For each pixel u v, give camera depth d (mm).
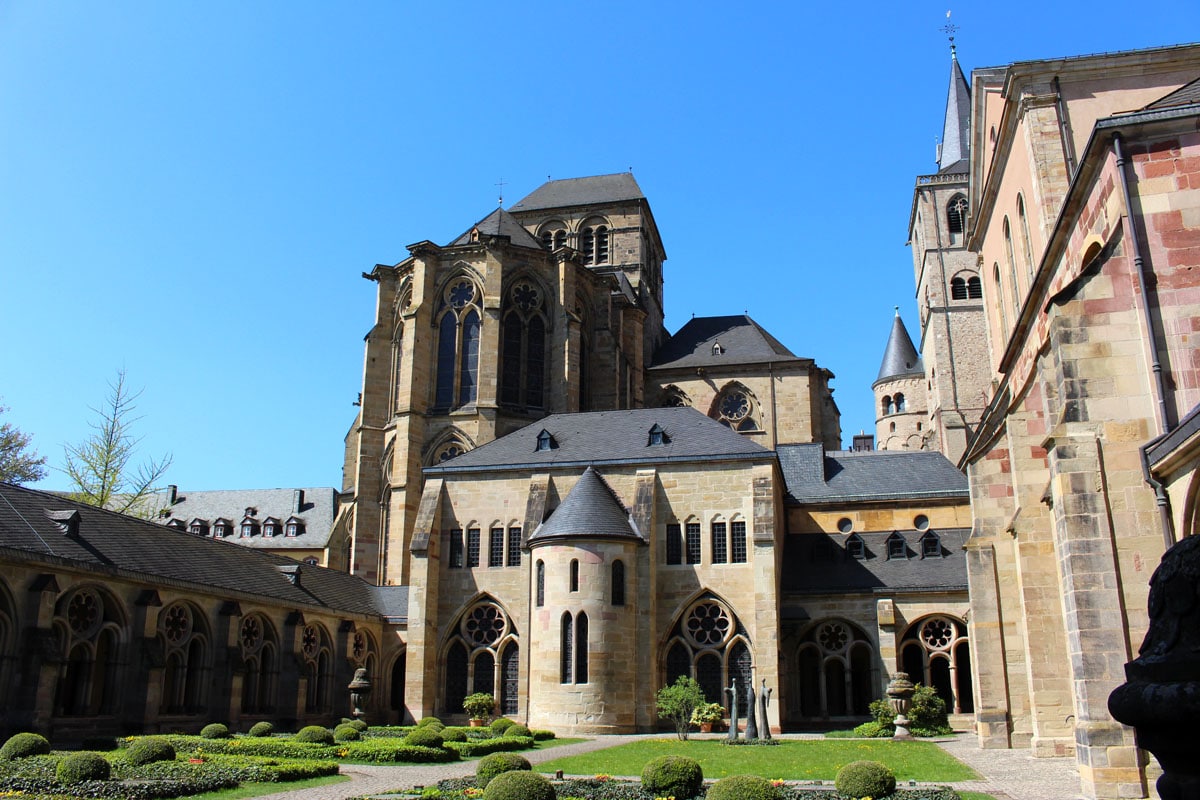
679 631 48688
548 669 46344
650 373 77750
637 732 45875
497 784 19453
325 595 51500
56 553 34000
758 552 47656
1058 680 28391
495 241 63812
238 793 22844
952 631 49000
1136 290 20656
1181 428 17609
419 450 60625
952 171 86625
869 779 20391
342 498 71000
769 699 45656
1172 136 21250
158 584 38406
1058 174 30375
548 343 66062
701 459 50594
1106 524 19578
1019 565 29094
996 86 35906
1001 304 38094
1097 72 31062
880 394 100000
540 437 55312
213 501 105688
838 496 56906
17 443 65438
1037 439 29109
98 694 36000
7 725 31469
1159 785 4785
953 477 57094
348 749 31062
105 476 59719
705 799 20031
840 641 50344
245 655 43844
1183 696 4402
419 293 63562
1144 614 19047
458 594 52469
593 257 86250
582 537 47281
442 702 51250
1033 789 21359
